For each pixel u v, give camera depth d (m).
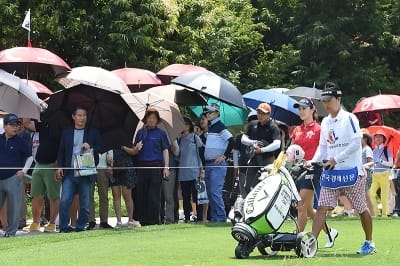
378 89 85.81
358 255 26.14
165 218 41.78
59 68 45.09
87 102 38.66
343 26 86.81
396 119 85.69
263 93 46.25
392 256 25.86
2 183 33.81
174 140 41.22
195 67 51.00
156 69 70.06
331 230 28.81
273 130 37.19
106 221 38.53
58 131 37.72
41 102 37.19
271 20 90.06
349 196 26.75
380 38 87.00
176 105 41.59
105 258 25.23
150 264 23.66
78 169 35.09
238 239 25.28
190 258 25.23
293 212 28.81
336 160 26.08
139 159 38.94
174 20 71.12
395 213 48.44
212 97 41.41
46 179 37.22
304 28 88.31
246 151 39.16
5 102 36.78
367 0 87.06
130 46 69.12
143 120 39.28
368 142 46.34
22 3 71.19
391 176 48.88
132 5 70.06
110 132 38.88
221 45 77.81
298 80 85.06
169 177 41.50
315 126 30.12
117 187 39.00
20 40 70.69
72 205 38.19
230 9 85.31
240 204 26.08
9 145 34.00
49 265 23.48
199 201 41.25
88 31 70.69
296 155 26.89
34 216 37.66
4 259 25.02
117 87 38.25
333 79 85.81
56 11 68.75
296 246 25.47
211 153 41.00
